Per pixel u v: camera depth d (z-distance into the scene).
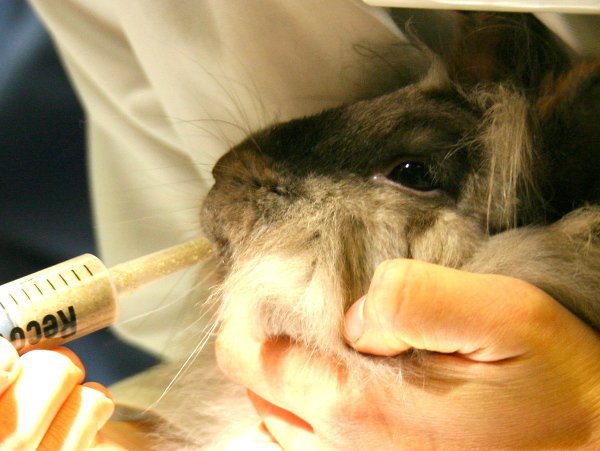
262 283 0.40
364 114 0.42
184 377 0.46
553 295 0.39
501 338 0.37
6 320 0.38
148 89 0.48
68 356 0.39
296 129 0.42
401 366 0.39
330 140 0.41
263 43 0.45
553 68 0.43
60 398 0.37
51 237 0.53
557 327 0.38
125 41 0.48
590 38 0.41
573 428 0.38
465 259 0.40
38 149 0.52
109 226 0.51
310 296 0.40
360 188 0.40
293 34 0.44
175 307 0.49
